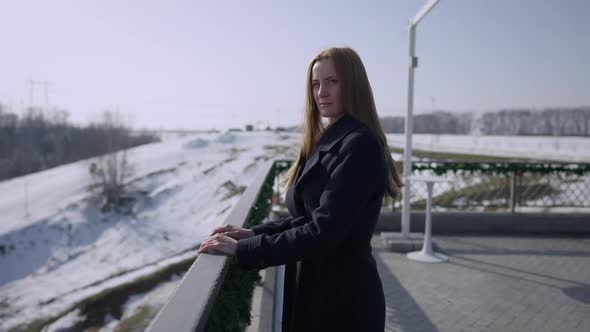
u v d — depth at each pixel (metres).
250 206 2.41
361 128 1.36
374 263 1.46
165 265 30.77
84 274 32.47
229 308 1.42
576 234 6.84
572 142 54.72
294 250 1.21
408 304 4.09
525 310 3.95
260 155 69.12
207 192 51.25
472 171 7.78
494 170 7.42
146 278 28.48
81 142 85.31
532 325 3.64
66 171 65.44
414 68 5.89
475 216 6.96
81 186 54.62
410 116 6.04
